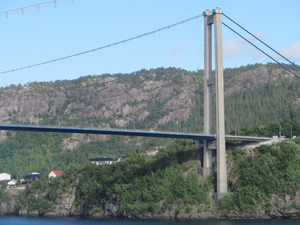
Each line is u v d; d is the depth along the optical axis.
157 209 148.00
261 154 149.00
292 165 136.38
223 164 145.38
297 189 131.25
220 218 137.12
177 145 168.88
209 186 149.50
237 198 138.38
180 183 148.88
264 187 136.00
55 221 158.38
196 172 154.25
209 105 153.75
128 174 165.38
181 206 144.12
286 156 140.12
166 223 130.88
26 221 162.38
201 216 139.12
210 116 153.75
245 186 139.88
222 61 148.50
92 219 159.88
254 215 132.12
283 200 131.00
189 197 145.38
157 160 162.62
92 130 131.25
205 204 142.88
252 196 135.75
